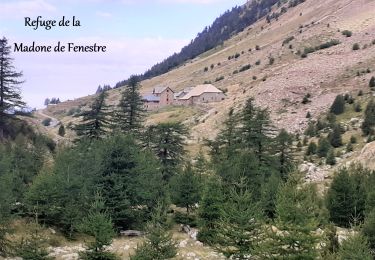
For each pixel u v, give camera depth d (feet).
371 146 227.81
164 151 201.46
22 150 197.88
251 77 609.01
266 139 189.78
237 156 173.78
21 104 254.88
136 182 153.48
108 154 152.66
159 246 108.68
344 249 91.40
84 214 142.41
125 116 223.51
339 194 151.02
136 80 225.56
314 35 638.53
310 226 90.17
